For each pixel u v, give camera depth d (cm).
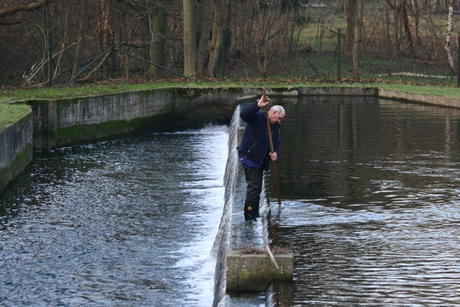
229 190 1319
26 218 1458
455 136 2050
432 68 4978
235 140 1822
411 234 1038
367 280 838
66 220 1445
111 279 1112
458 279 841
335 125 2336
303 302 768
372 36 6069
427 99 3080
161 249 1259
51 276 1128
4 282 1105
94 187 1747
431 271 870
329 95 3544
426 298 779
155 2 4053
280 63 5066
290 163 1638
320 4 6969
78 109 2381
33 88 2891
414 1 5853
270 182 1421
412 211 1178
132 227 1398
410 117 2538
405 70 4866
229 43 4934
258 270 833
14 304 1020
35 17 4022
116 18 4359
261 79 3925
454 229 1063
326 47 5853
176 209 1535
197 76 3953
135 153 2283
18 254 1235
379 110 2806
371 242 997
